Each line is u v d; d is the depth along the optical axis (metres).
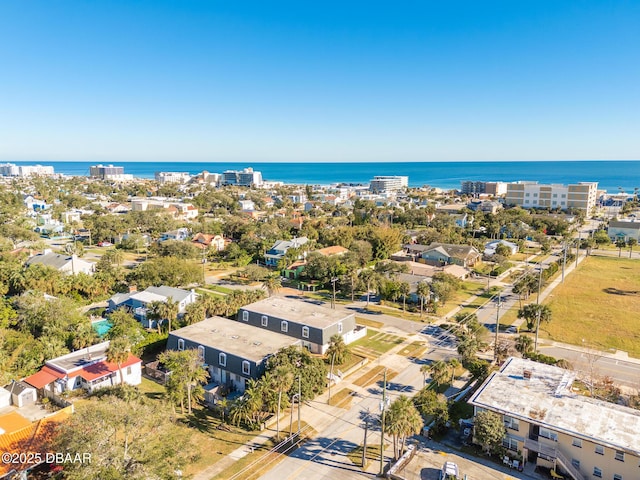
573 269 128.75
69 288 95.00
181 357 55.94
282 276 121.25
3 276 95.94
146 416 39.81
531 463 46.47
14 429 44.62
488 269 128.12
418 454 47.62
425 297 91.62
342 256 123.69
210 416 54.34
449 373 64.06
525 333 80.94
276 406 50.12
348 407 56.72
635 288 108.88
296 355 58.59
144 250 155.38
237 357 60.94
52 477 39.59
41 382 57.47
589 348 73.94
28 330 72.25
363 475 44.28
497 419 47.00
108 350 59.19
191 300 89.62
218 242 154.75
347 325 76.62
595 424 44.66
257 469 44.69
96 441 35.97
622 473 41.38
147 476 35.31
